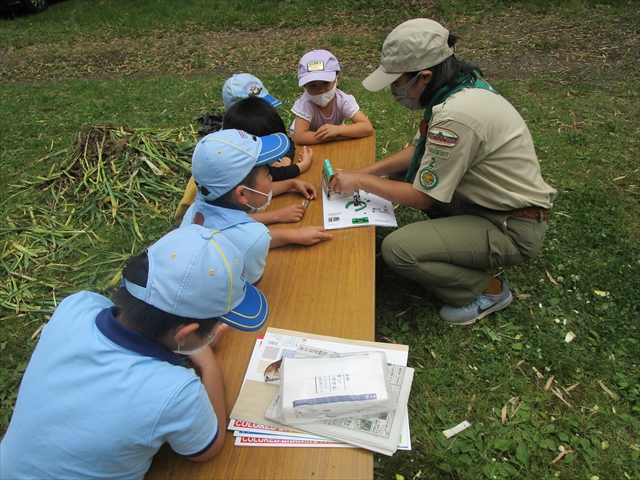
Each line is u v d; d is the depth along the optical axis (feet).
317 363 4.42
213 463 4.11
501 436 6.73
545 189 7.20
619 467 6.30
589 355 7.76
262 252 5.64
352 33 24.88
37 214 11.60
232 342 5.21
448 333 8.30
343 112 10.37
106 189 11.75
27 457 3.69
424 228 7.47
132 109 17.65
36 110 18.37
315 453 4.12
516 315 8.52
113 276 9.55
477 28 23.50
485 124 6.46
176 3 31.73
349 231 6.91
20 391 3.98
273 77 19.94
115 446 3.60
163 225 10.96
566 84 16.99
